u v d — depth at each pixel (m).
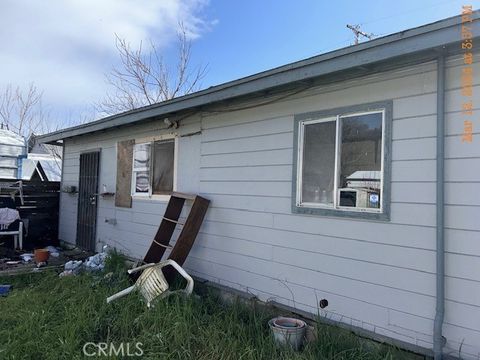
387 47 3.01
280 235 4.29
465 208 2.94
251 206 4.64
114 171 7.34
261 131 4.55
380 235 3.44
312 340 3.61
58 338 3.54
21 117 20.73
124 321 3.91
